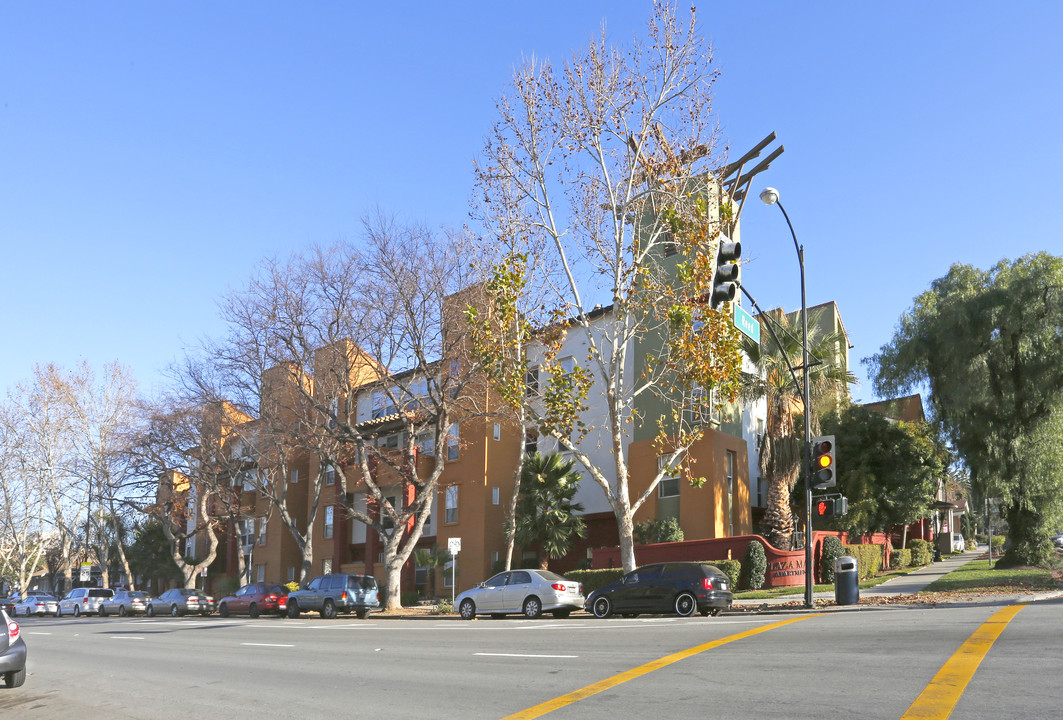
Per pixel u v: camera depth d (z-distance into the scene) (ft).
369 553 145.18
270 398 124.88
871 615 56.85
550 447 127.44
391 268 106.42
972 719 23.79
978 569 107.55
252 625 90.17
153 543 206.18
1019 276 99.09
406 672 41.19
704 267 79.56
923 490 117.50
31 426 175.32
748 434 121.49
